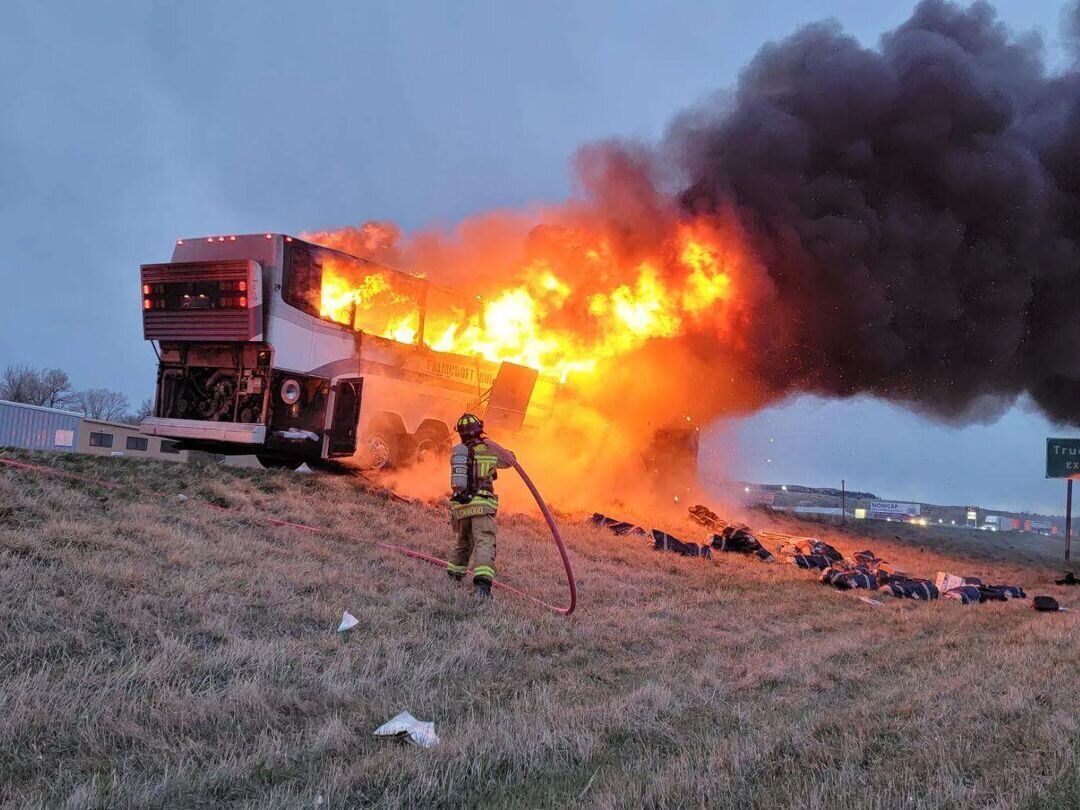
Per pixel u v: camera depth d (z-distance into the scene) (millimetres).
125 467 9234
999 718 4402
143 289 10680
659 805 3084
